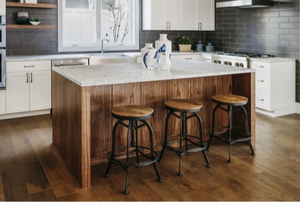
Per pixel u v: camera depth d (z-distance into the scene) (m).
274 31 5.10
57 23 5.27
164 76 2.81
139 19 5.97
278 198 2.35
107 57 5.12
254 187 2.51
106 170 2.71
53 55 5.14
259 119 4.57
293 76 4.80
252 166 2.92
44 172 2.81
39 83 4.66
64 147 3.05
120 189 2.50
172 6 5.84
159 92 3.25
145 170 2.85
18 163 3.00
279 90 4.69
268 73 4.57
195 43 6.70
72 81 2.70
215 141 3.64
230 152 3.02
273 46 5.14
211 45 6.35
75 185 2.57
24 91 4.57
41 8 5.10
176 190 2.47
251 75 3.41
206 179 2.66
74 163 2.71
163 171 2.83
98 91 2.93
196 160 3.08
